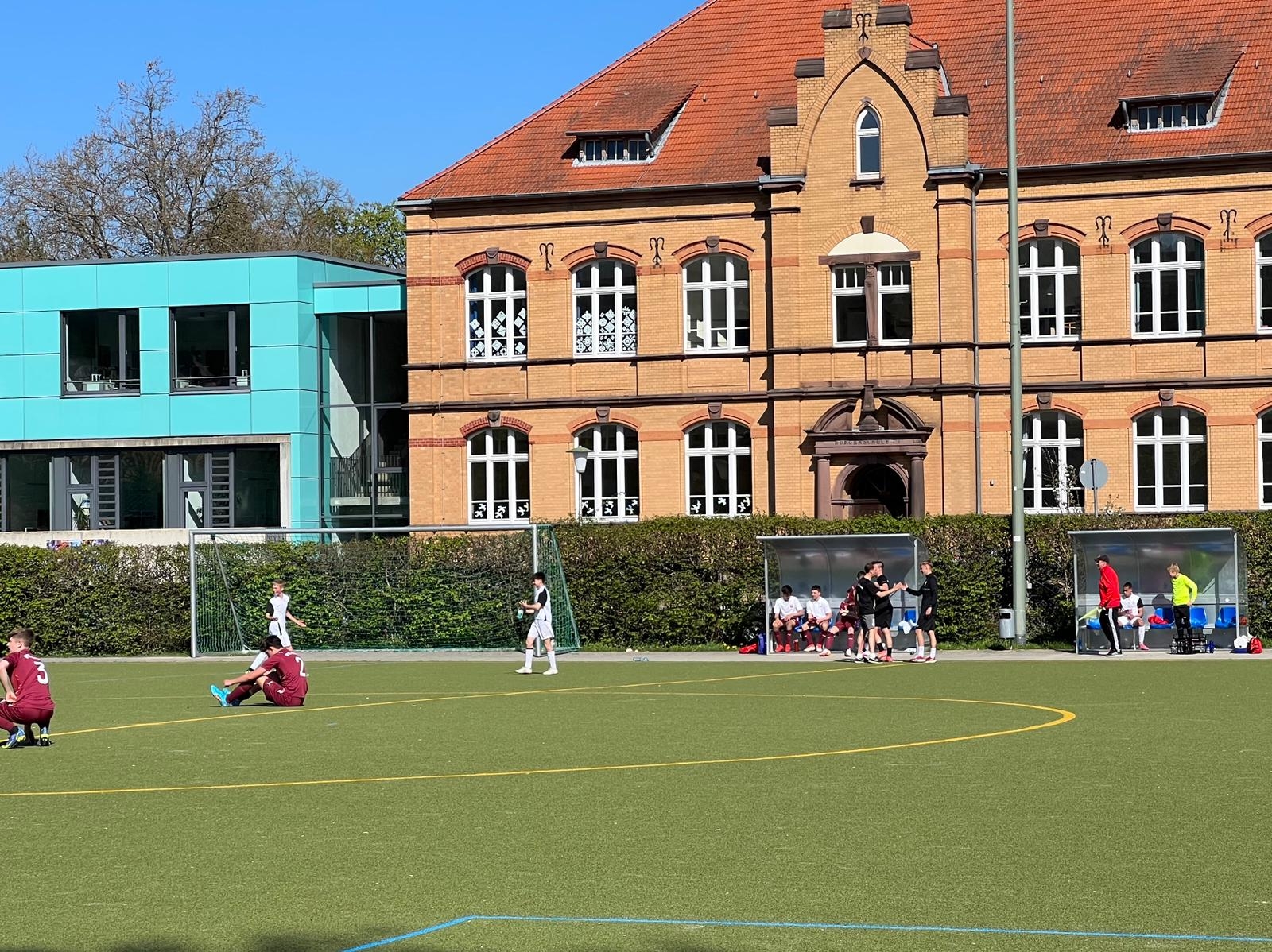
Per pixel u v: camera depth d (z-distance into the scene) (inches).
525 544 1678.2
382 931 463.5
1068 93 1955.0
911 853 553.6
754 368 1969.7
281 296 2155.5
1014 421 1558.8
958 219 1904.5
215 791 725.3
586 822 622.8
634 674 1380.4
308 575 1726.1
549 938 452.1
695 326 1999.3
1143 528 1514.5
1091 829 590.6
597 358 2012.8
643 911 479.5
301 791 720.3
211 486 2192.4
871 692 1156.5
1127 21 2006.6
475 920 473.1
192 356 2191.2
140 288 2193.7
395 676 1407.5
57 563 1797.5
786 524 1648.6
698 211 1987.0
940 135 1908.2
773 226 1948.8
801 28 2123.5
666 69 2124.8
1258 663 1366.9
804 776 730.8
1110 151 1888.5
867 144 1937.7
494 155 2079.2
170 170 3009.4
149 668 1595.7
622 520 2016.5
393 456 2235.5
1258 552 1521.9
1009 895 491.8
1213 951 429.4
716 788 702.5
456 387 2054.6
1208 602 1508.4
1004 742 839.1
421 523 2055.9
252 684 1151.0
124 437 2196.1
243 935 461.7
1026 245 1909.4
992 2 2079.2
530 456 2032.5
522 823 624.4
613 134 2023.9
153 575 1784.0
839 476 1926.7
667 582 1672.0
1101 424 1886.1
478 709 1083.3
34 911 494.3
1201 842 565.9
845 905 482.3
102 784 756.0
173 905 499.2
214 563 1749.5
